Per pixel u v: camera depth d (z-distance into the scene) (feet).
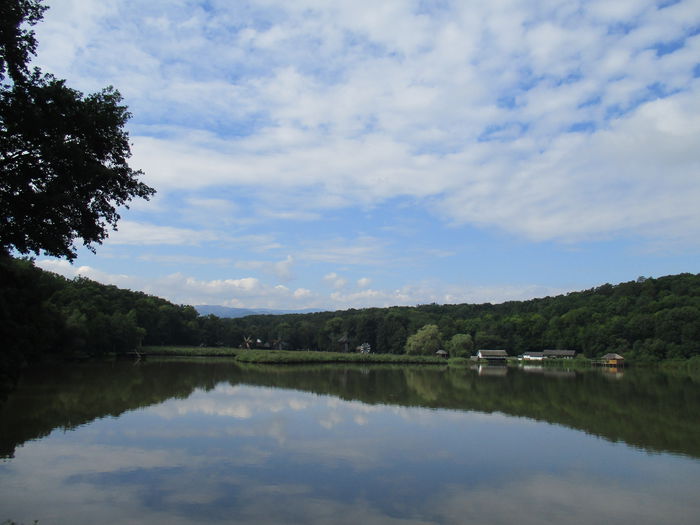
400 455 69.26
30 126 53.01
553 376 237.04
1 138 53.47
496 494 53.83
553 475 61.00
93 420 88.99
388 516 46.93
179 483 54.70
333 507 48.75
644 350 354.74
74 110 56.70
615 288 475.31
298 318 654.53
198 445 72.18
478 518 46.98
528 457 69.21
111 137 62.28
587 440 80.23
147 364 252.01
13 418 89.40
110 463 61.93
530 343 465.47
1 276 103.09
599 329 399.03
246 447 71.56
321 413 102.47
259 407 108.68
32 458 63.46
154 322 415.23
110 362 259.39
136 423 87.10
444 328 487.61
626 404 124.16
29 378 155.84
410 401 125.18
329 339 529.04
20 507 46.68
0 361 97.55
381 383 178.40
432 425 91.71
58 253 61.52
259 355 317.01
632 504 51.37
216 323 507.71
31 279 131.64
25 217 56.44
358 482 56.80
